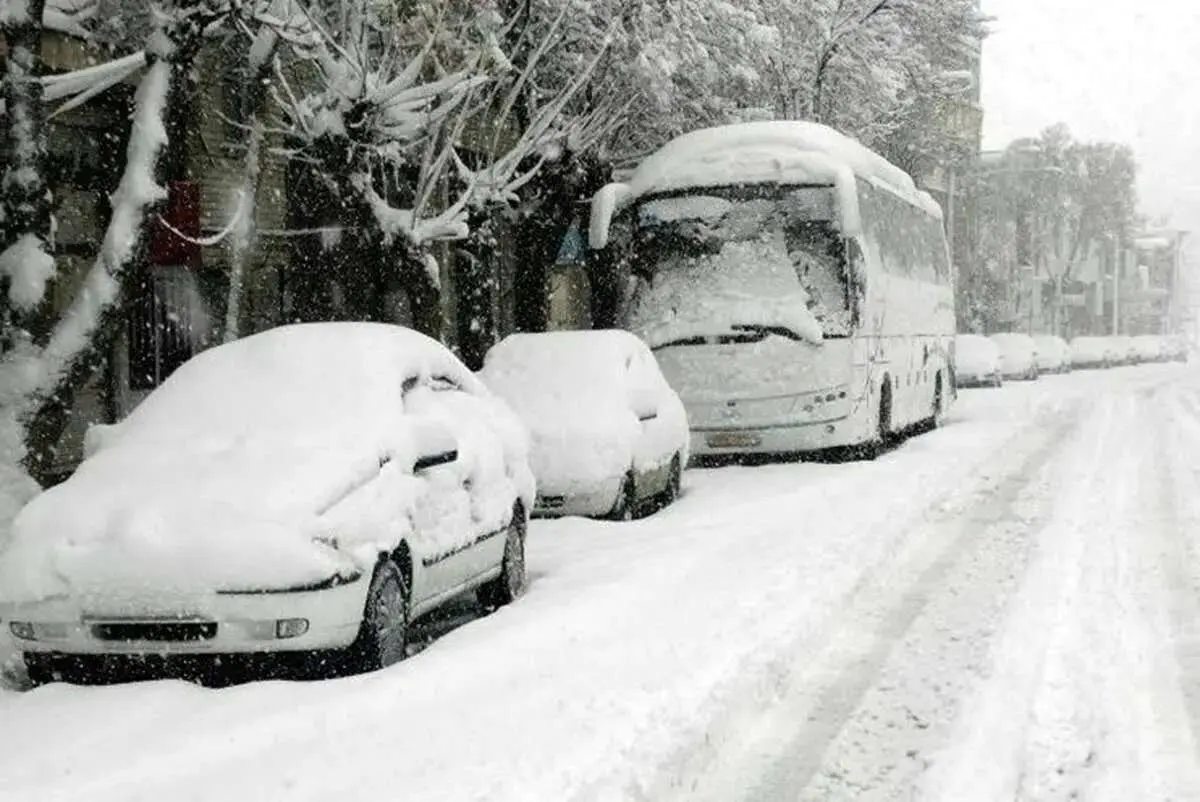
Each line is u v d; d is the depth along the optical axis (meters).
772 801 5.12
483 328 19.70
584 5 18.31
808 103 27.92
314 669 6.83
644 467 13.12
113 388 15.73
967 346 43.88
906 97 31.81
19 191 10.23
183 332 16.86
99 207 15.33
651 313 17.75
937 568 9.85
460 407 9.06
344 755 5.33
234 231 14.90
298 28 12.59
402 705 6.08
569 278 29.86
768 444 17.38
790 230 17.47
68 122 14.85
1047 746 5.53
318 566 6.55
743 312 17.38
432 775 5.02
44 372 10.34
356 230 15.94
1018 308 72.00
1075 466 16.80
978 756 5.42
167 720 5.96
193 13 10.95
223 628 6.52
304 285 17.67
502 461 9.10
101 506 6.92
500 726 5.65
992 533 11.50
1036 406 30.77
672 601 8.24
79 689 6.58
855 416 17.56
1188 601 8.34
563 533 11.51
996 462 17.59
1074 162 79.00
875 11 28.12
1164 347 92.56
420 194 15.33
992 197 68.44
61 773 5.23
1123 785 5.08
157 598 6.52
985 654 7.14
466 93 14.98
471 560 8.36
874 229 19.09
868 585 9.26
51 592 6.62
